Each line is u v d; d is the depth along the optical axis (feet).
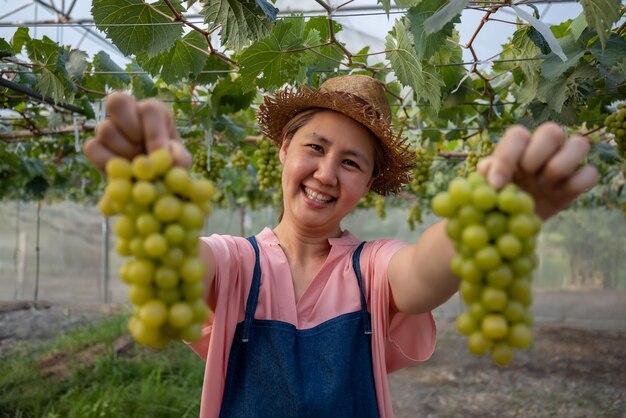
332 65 10.54
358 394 5.61
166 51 8.38
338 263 6.14
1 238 52.70
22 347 25.89
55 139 20.86
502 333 2.91
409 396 22.57
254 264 6.02
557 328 36.42
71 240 53.88
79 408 16.76
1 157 21.36
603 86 10.59
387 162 7.07
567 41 8.78
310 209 6.09
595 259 46.78
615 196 32.76
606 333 34.55
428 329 5.72
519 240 3.00
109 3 7.83
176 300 3.10
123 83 13.85
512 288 3.05
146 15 8.06
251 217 52.95
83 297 45.68
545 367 26.50
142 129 3.21
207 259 5.24
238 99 12.92
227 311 5.75
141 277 3.00
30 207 52.49
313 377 5.53
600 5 6.22
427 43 6.95
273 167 16.25
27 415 17.10
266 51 8.91
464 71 11.48
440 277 4.21
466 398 22.16
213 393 5.59
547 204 3.38
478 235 2.97
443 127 16.07
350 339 5.71
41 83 11.54
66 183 28.73
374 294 5.74
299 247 6.37
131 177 3.10
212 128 15.33
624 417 19.76
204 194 3.20
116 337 27.53
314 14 9.61
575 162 3.05
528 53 9.34
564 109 10.62
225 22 7.31
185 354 23.81
